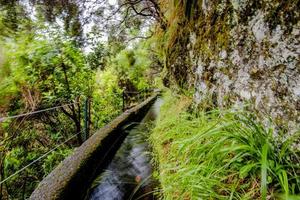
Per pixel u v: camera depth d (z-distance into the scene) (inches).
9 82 186.4
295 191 63.4
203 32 133.9
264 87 82.8
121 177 122.7
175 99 212.5
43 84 199.3
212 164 76.3
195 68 149.7
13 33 218.7
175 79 201.3
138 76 512.1
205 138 94.2
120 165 137.8
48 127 205.3
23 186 165.6
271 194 64.5
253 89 88.8
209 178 74.8
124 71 501.7
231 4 103.0
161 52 264.2
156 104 328.8
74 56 211.0
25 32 217.3
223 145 84.0
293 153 67.9
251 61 90.7
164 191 85.8
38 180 177.5
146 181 112.4
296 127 69.3
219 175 77.7
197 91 146.3
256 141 73.7
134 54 510.9
